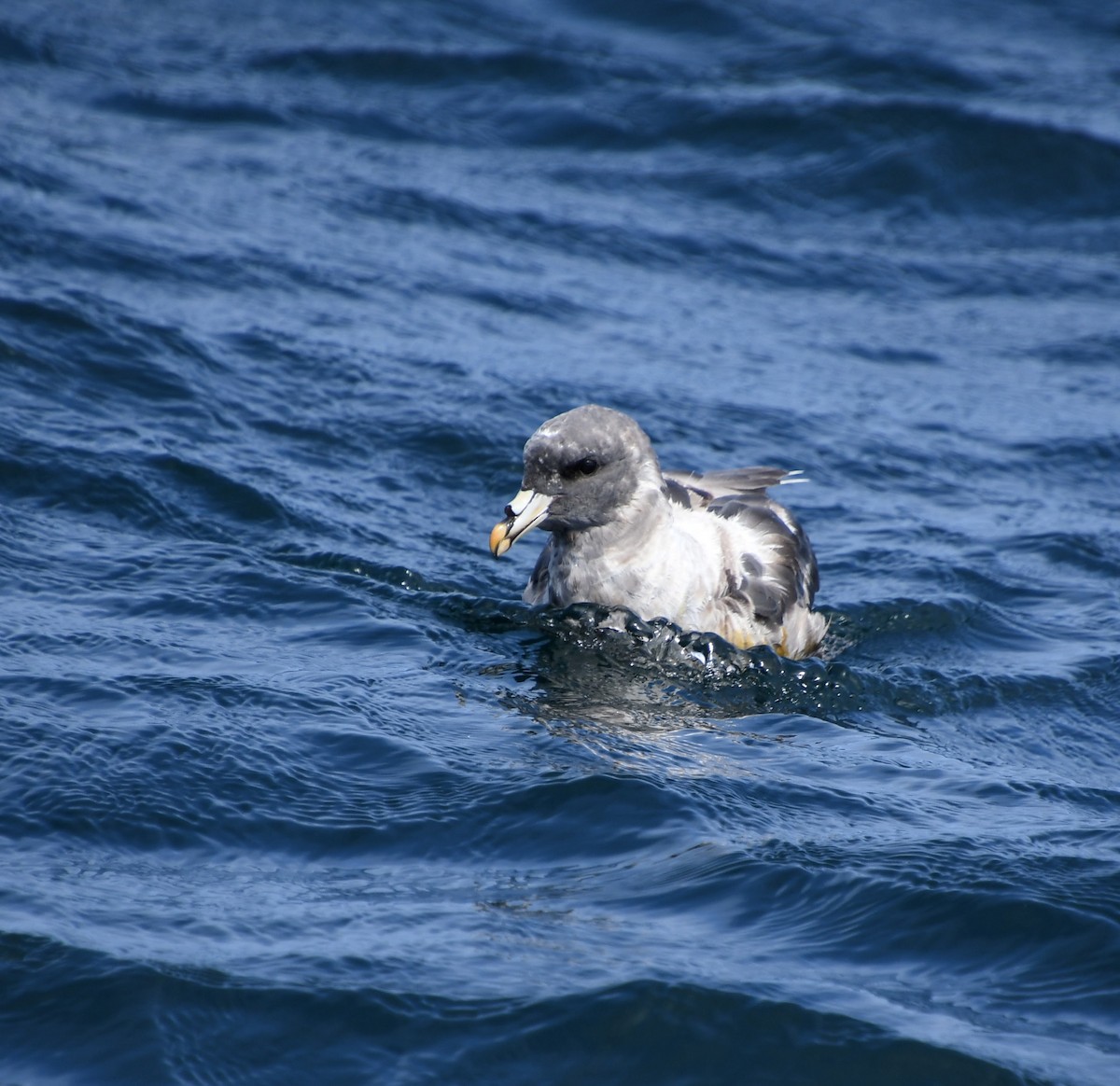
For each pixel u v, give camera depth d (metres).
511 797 9.54
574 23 32.25
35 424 14.85
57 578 12.33
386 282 20.64
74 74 26.25
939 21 33.50
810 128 27.16
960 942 8.19
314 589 12.80
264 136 25.17
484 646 12.27
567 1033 7.39
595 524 12.46
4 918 7.89
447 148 26.02
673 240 23.81
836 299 22.53
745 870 8.81
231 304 18.97
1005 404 19.50
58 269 18.62
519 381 18.22
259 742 9.94
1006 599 14.37
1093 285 23.56
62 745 9.59
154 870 8.55
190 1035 7.25
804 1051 7.34
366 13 31.23
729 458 17.23
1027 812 9.91
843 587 14.42
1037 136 26.75
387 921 8.20
